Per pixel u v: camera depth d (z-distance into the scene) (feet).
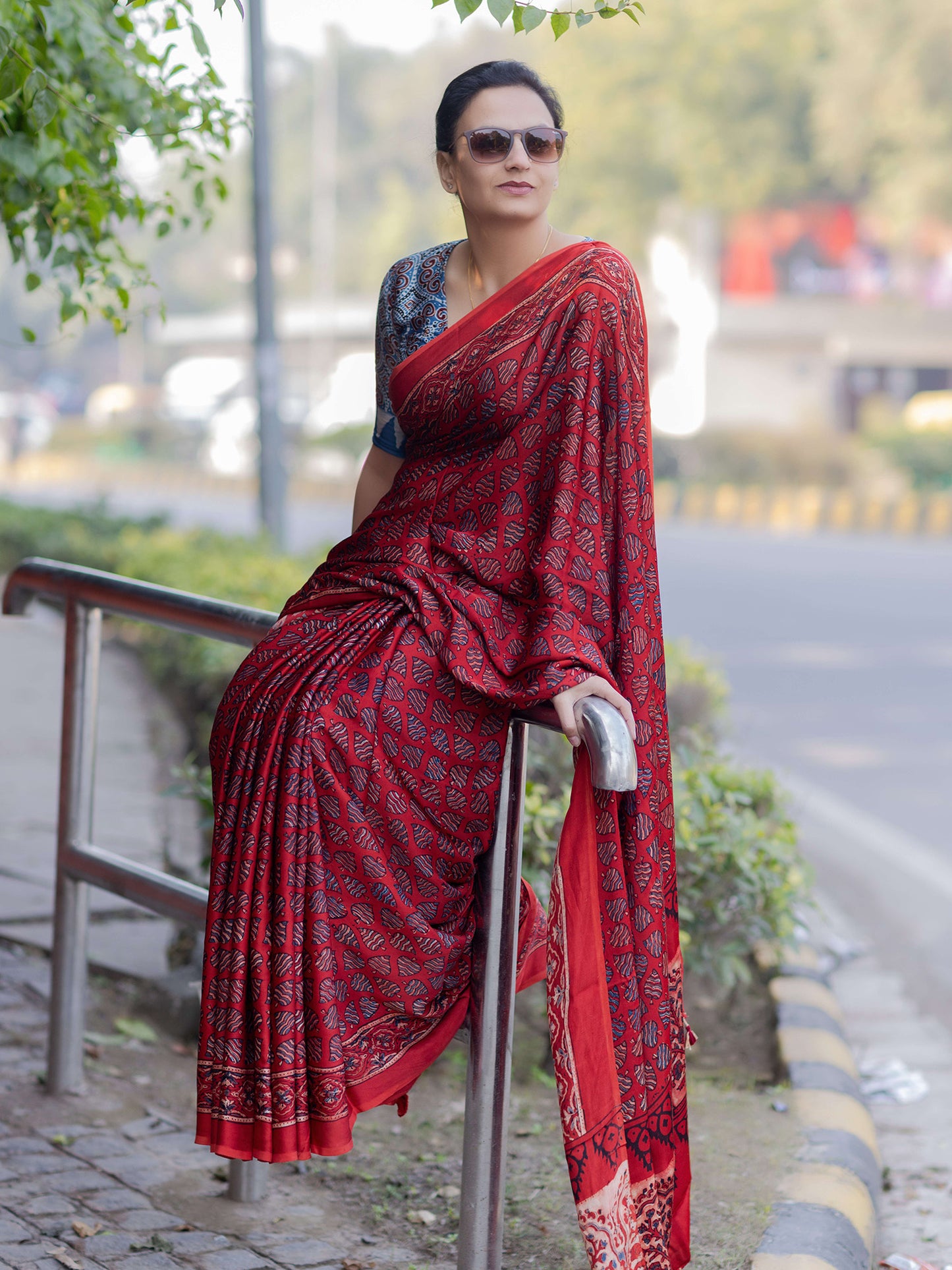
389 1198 9.09
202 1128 6.65
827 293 111.96
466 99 6.89
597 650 6.46
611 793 6.58
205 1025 6.64
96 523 46.09
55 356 214.69
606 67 110.93
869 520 81.35
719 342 112.06
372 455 7.64
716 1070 11.60
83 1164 9.20
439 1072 11.43
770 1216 8.56
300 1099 6.46
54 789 20.07
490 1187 6.88
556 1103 10.84
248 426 128.67
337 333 146.41
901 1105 12.23
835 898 18.53
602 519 6.59
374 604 6.72
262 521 36.91
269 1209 8.77
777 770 24.86
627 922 6.64
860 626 42.29
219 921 6.61
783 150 108.37
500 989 6.78
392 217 159.02
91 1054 11.20
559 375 6.56
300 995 6.45
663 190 112.78
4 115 10.13
